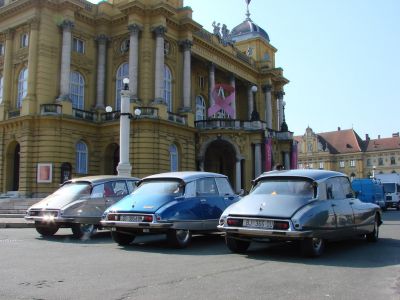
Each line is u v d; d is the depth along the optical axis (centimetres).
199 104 4872
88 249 1130
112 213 1191
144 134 3572
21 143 3459
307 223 963
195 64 4716
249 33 5975
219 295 636
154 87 3769
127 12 3788
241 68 5328
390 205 4738
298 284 716
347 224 1122
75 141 3584
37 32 3525
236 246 1067
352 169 10988
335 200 1112
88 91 3891
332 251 1116
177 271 816
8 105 3688
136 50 3738
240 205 1058
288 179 1098
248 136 4300
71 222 1370
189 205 1209
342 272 826
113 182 1528
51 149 3384
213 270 830
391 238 1442
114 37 3997
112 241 1337
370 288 695
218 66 4850
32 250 1093
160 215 1128
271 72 5691
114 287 678
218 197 1333
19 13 3662
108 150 3803
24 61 3653
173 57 4091
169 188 1239
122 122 2428
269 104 5706
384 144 10969
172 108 4056
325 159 11100
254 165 4281
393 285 717
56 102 3484
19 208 2678
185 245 1177
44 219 1395
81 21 3859
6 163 3625
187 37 4128
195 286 692
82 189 1459
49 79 3525
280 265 895
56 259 949
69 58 3597
